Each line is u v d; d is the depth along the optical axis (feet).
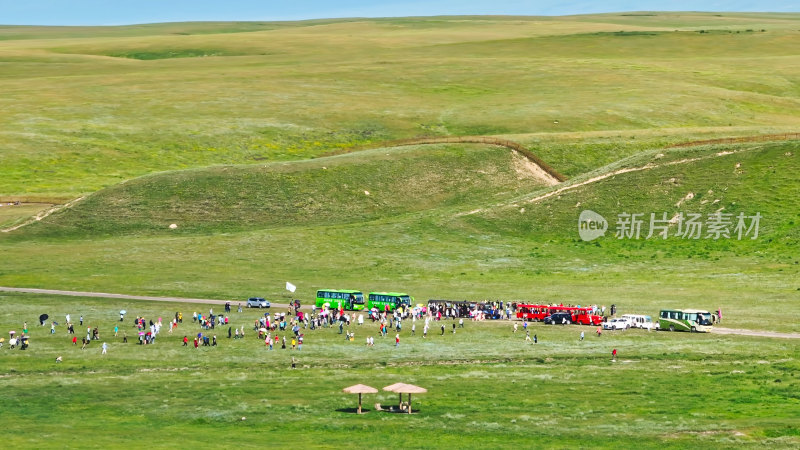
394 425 199.93
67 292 365.20
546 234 468.34
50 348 280.51
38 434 190.70
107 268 409.69
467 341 295.28
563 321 323.16
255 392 231.50
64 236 476.54
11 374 250.98
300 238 463.83
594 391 231.71
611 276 397.80
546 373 252.21
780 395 224.53
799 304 335.88
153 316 326.85
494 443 185.16
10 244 457.68
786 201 452.76
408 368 259.80
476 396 226.79
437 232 474.49
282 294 370.12
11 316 322.34
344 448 180.65
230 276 399.24
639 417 206.08
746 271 391.24
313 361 268.82
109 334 299.79
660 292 363.97
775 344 281.13
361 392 211.20
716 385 236.02
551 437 189.67
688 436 188.65
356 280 395.96
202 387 236.63
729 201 463.01
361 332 309.01
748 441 184.85
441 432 194.18
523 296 362.94
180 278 393.29
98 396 227.81
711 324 306.96
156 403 220.64
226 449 177.99
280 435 191.72
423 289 378.32
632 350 279.69
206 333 303.48
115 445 180.65
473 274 407.44
